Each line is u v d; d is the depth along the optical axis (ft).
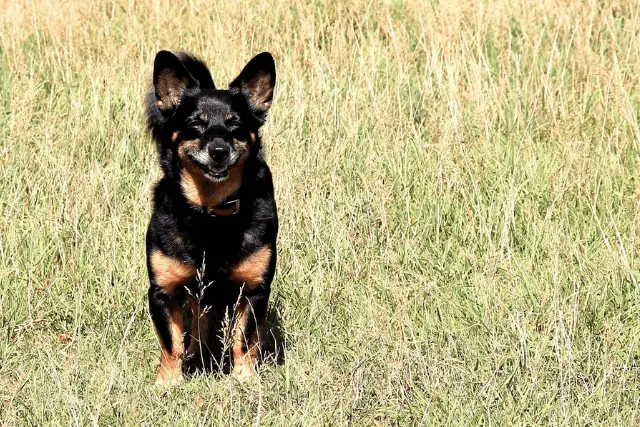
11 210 25.75
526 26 37.04
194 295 19.95
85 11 40.14
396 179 27.22
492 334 20.04
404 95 32.78
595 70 32.60
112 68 34.42
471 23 37.83
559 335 19.67
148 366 20.84
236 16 38.58
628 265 22.07
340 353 20.68
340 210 26.04
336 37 36.78
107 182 27.09
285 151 28.40
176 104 20.77
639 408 17.66
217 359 21.91
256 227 19.94
